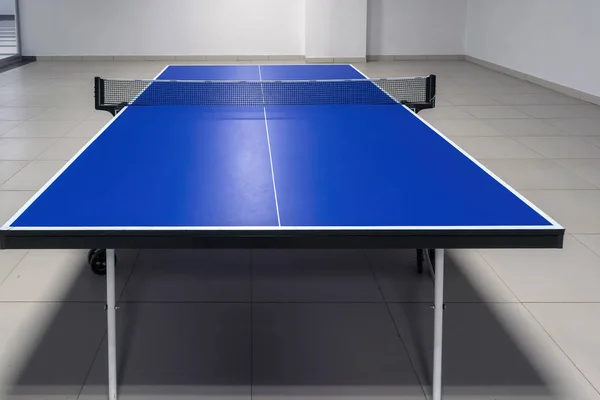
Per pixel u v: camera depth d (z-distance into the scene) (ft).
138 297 8.76
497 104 22.61
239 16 35.37
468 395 6.68
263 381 6.89
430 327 8.02
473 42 34.96
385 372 7.07
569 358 7.37
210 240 5.42
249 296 8.82
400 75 30.09
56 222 5.53
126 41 35.32
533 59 27.37
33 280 9.19
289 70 14.82
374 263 9.93
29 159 15.38
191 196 6.27
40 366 7.12
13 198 12.55
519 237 5.43
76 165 7.25
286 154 7.77
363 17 34.78
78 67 32.71
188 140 8.38
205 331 7.90
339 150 7.96
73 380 6.88
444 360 7.29
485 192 6.39
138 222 5.55
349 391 6.73
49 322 8.04
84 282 9.14
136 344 7.59
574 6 23.50
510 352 7.48
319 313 8.36
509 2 29.66
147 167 7.22
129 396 6.61
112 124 9.20
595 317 8.27
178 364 7.19
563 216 11.85
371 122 9.43
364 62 35.32
